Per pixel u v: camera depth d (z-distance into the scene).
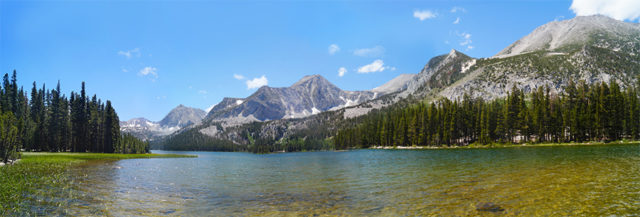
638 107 116.12
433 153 99.06
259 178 44.00
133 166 69.31
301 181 38.75
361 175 42.34
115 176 45.25
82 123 137.12
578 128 119.62
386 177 38.47
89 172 49.72
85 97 146.88
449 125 154.00
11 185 29.34
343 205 22.75
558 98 142.88
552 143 124.00
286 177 44.41
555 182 28.48
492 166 46.19
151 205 23.92
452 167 47.47
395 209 20.83
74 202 24.33
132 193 29.72
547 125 127.62
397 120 187.62
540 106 132.00
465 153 89.25
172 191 31.44
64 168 55.81
